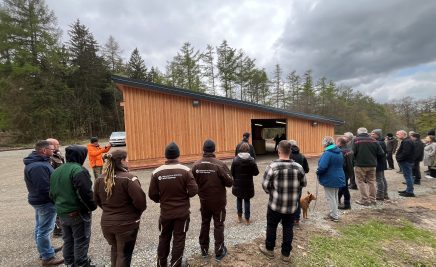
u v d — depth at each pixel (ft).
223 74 124.16
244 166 15.44
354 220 17.22
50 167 11.57
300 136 44.70
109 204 9.25
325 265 12.10
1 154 57.06
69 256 10.66
